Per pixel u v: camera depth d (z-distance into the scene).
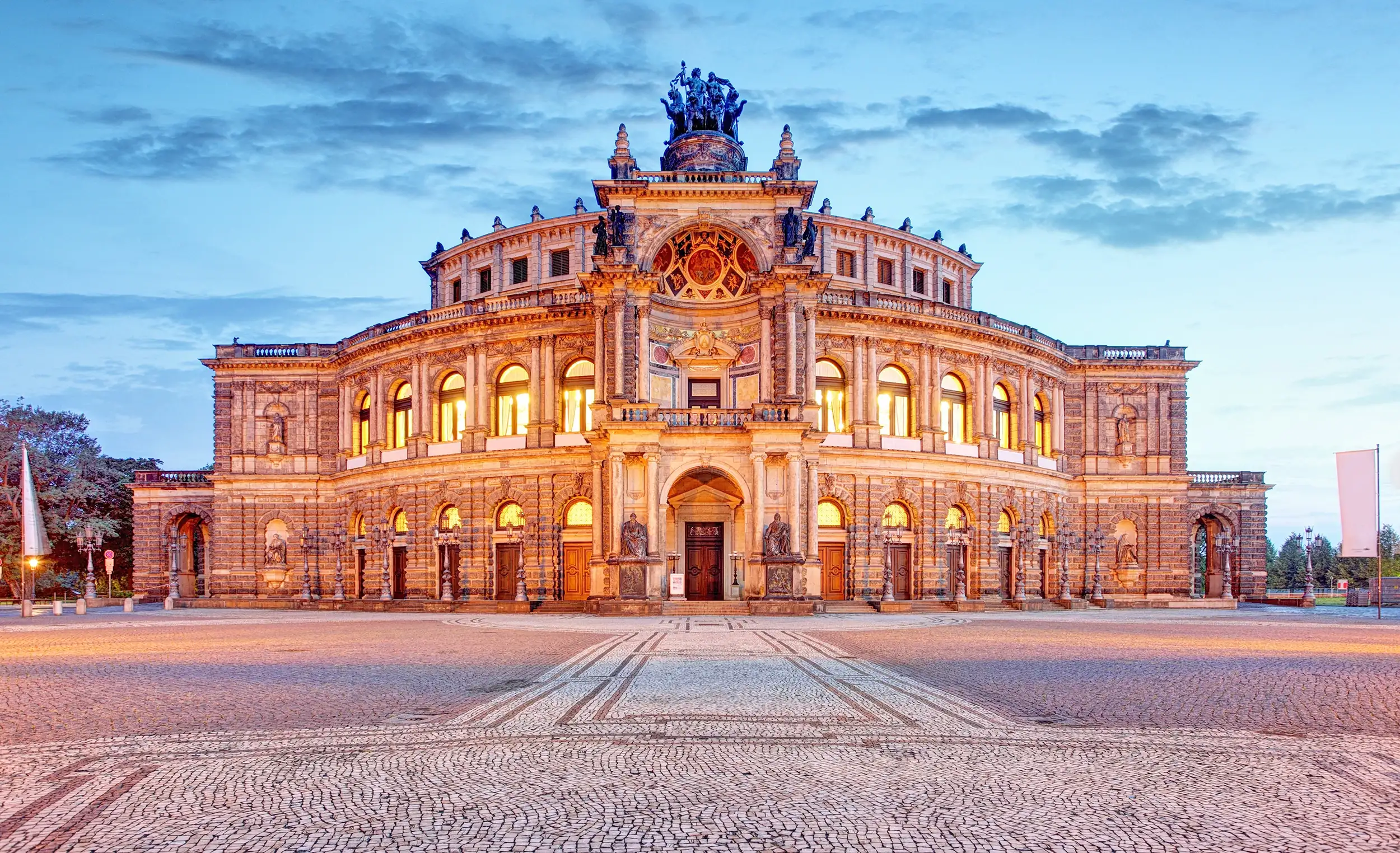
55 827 13.18
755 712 21.38
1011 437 86.88
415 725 19.94
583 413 78.50
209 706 22.58
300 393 93.06
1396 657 34.41
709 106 78.75
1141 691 24.92
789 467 67.81
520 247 86.81
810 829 13.01
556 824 13.23
